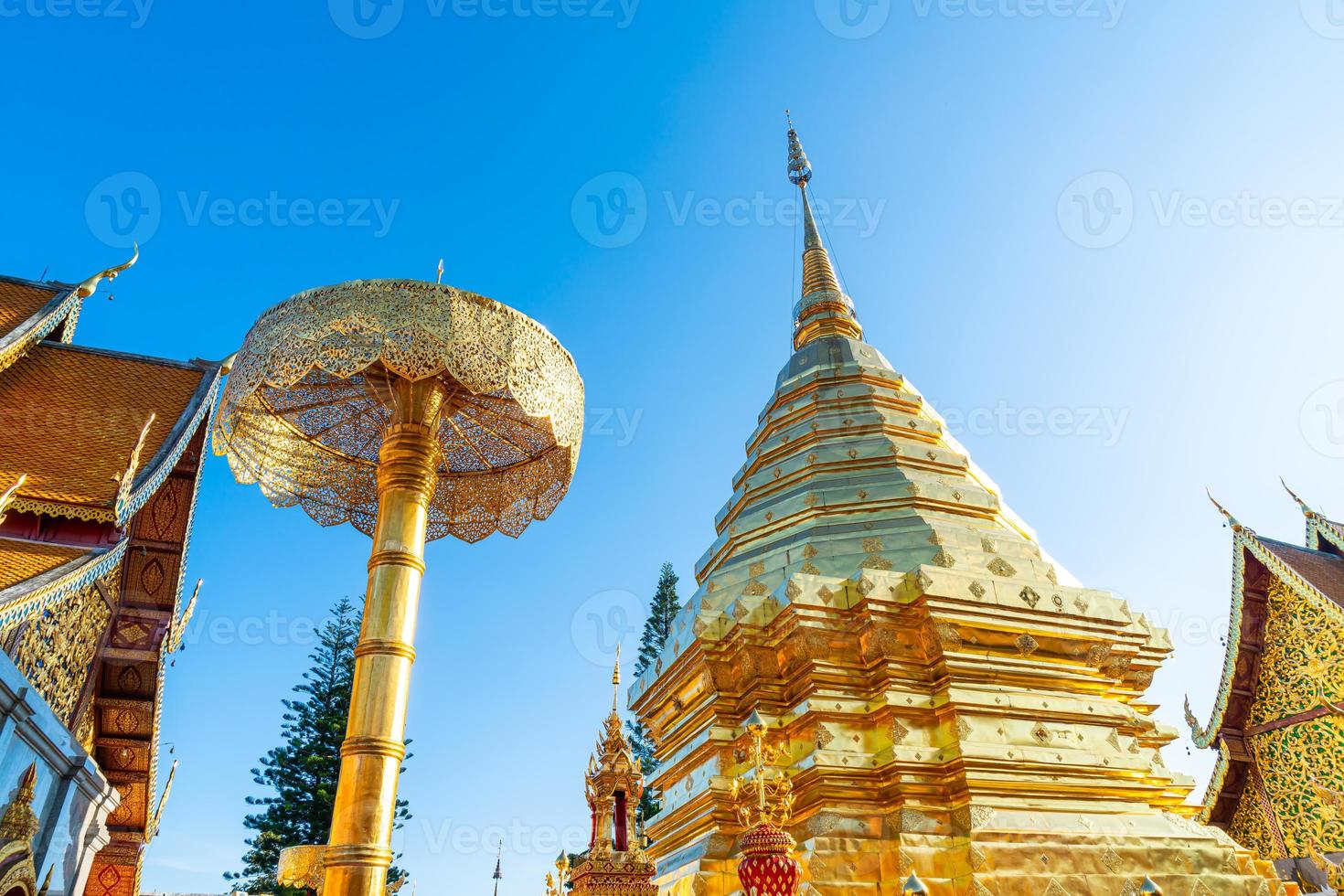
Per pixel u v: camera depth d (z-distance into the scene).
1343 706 21.94
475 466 9.39
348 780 5.42
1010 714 12.24
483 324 6.66
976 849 10.70
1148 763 12.46
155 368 16.31
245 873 30.17
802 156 26.31
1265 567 23.94
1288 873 21.98
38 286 16.83
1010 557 14.64
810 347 20.36
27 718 11.72
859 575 13.06
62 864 14.09
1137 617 14.67
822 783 11.45
